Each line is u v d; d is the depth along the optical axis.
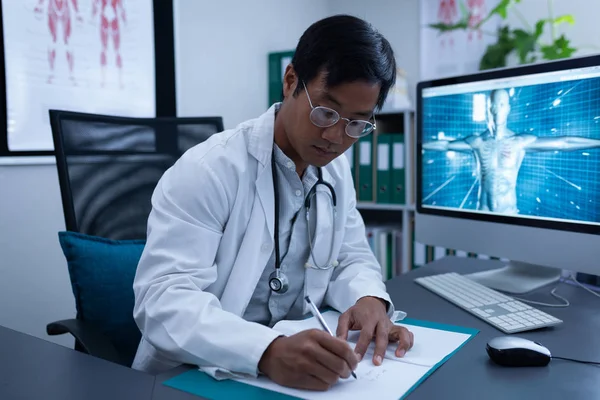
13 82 1.77
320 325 0.86
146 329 0.79
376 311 0.89
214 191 0.88
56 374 0.67
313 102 0.80
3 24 1.73
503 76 1.17
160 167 1.35
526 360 0.73
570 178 1.05
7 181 1.79
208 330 0.72
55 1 1.86
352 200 1.17
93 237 1.15
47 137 1.87
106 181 1.24
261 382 0.68
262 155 0.94
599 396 0.64
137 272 0.85
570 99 1.04
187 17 2.33
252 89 2.70
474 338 0.86
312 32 0.81
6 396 0.61
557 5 2.44
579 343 0.84
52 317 1.92
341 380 0.68
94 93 1.99
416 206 1.45
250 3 2.65
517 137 1.15
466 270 1.42
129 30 2.09
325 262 1.05
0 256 1.77
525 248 1.15
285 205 0.97
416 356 0.77
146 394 0.62
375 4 2.98
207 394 0.64
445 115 1.33
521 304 1.02
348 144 0.85
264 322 1.01
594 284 1.21
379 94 0.80
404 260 2.44
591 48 2.37
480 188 1.25
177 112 2.28
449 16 2.71
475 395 0.64
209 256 0.87
